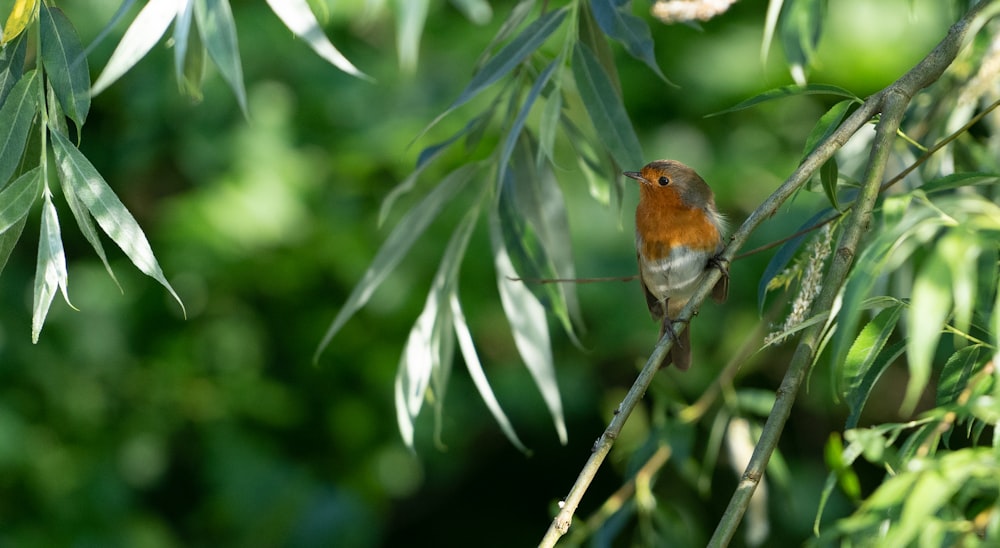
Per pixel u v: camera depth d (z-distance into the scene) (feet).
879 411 38.52
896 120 13.57
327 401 37.35
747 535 23.70
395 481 37.17
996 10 13.91
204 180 35.27
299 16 14.89
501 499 41.37
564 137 35.04
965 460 9.55
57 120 14.70
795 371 12.40
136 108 35.09
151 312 36.83
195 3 15.20
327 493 36.52
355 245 35.96
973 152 20.13
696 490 34.88
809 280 13.98
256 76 36.09
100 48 33.24
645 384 13.46
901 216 11.18
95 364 36.29
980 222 10.49
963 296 9.34
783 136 36.47
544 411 36.91
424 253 36.14
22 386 35.63
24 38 15.19
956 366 13.61
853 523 9.80
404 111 36.40
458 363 36.83
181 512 37.06
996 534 9.52
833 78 35.19
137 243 13.84
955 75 20.17
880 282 19.22
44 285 13.70
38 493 35.06
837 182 15.93
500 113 36.09
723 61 36.09
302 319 37.27
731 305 35.70
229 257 35.42
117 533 35.22
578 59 16.56
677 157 35.81
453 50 36.83
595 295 34.45
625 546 37.17
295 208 35.32
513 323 19.12
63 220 36.09
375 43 37.14
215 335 37.01
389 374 36.78
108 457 35.99
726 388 23.35
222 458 36.29
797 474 36.29
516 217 19.21
